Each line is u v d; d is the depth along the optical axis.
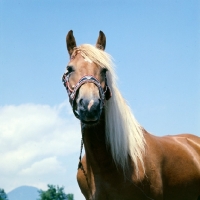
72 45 5.48
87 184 5.33
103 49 5.52
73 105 4.89
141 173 5.07
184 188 5.79
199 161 6.09
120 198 5.05
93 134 5.01
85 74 4.86
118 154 4.99
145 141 5.34
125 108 5.21
